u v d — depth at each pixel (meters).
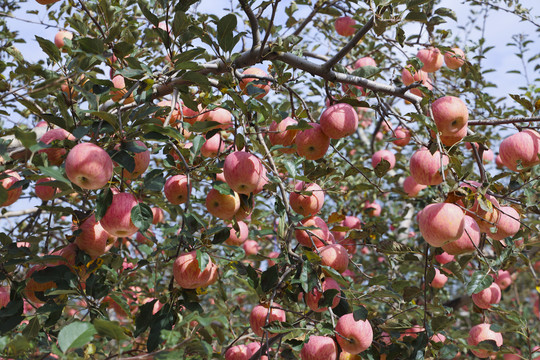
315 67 2.73
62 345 1.52
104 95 2.17
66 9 4.08
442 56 3.99
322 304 2.19
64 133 2.40
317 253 2.31
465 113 2.42
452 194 2.21
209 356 1.72
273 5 2.46
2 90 2.52
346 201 4.80
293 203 2.68
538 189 2.66
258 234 2.37
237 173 2.26
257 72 3.29
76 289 2.35
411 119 2.71
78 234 2.37
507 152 2.70
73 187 2.20
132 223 2.17
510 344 4.03
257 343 2.97
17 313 2.39
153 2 3.54
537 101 2.67
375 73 3.09
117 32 2.44
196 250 2.19
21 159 2.57
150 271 3.59
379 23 2.59
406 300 2.80
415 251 2.91
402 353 2.57
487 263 2.32
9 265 2.33
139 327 2.29
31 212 4.42
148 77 2.35
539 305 5.56
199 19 3.25
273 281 2.37
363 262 5.47
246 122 2.53
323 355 2.29
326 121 2.64
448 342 2.96
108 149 2.11
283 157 3.40
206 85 2.43
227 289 4.58
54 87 2.03
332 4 3.90
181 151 2.54
